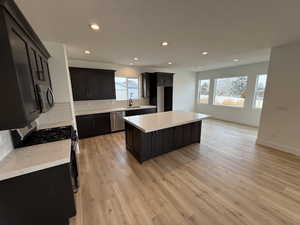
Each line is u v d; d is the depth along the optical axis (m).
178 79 6.98
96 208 1.71
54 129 2.31
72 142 1.93
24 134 1.80
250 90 5.34
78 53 3.41
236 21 1.87
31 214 1.29
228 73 6.02
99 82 4.40
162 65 5.39
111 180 2.23
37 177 1.26
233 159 2.85
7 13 0.95
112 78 4.67
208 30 2.16
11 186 1.18
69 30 2.08
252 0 1.41
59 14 1.63
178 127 3.24
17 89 1.02
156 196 1.89
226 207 1.70
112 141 3.92
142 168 2.56
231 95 6.11
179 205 1.74
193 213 1.62
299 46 2.72
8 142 1.46
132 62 4.70
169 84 5.92
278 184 2.09
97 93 4.40
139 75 5.69
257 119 5.25
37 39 1.58
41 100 1.50
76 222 1.53
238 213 1.62
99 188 2.05
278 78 3.08
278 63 3.04
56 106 2.79
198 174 2.36
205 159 2.86
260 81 5.07
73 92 3.98
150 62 4.72
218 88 6.64
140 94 5.83
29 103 1.21
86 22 1.84
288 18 1.79
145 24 1.93
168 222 1.52
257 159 2.83
